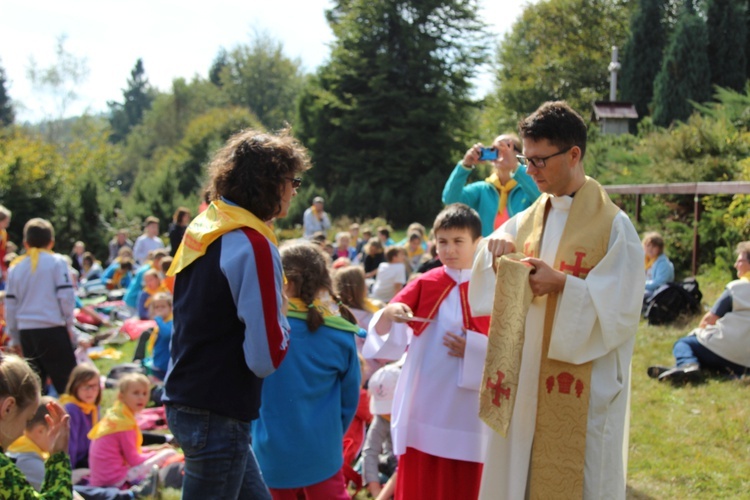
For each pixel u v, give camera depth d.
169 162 39.38
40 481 3.48
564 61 40.56
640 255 2.71
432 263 6.16
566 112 2.71
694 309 7.95
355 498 4.35
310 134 38.91
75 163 37.22
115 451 4.79
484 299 3.04
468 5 37.47
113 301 13.16
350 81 38.00
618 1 40.91
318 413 3.37
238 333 2.52
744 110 15.19
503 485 2.86
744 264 6.18
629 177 14.28
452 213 3.45
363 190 34.38
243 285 2.45
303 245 3.50
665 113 22.50
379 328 3.46
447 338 3.32
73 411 5.27
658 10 26.98
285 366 3.32
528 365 2.81
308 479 3.32
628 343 2.77
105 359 8.80
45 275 6.42
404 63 37.81
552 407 2.73
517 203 4.58
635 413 5.38
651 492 4.13
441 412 3.32
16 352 6.58
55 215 25.80
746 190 8.84
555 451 2.71
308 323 3.37
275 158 2.59
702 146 13.23
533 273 2.68
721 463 4.45
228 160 2.62
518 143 4.60
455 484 3.33
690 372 5.93
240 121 42.28
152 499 4.53
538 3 41.81
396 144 36.91
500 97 42.56
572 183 2.80
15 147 26.48
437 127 37.44
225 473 2.53
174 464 4.73
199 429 2.50
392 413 3.50
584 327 2.62
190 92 71.56
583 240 2.72
